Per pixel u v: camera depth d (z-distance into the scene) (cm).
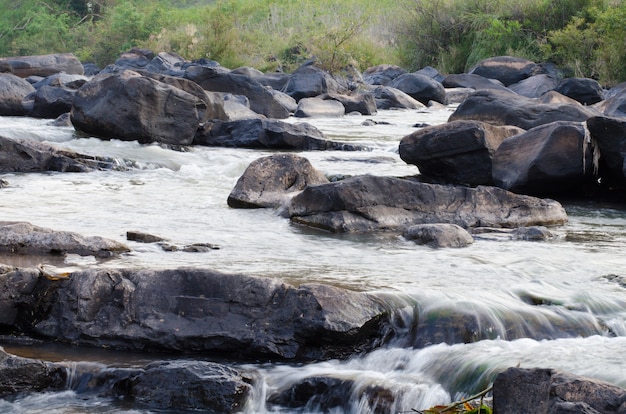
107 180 1450
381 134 2255
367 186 1107
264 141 1944
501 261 912
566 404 475
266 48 4338
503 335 689
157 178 1497
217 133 2003
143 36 5575
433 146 1400
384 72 4072
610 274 850
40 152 1539
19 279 717
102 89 1916
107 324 689
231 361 664
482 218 1124
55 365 633
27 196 1254
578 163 1308
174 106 1914
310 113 2848
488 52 4259
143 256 880
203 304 686
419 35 4531
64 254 873
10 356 627
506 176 1348
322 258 907
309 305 673
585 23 4044
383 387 598
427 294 732
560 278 836
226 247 948
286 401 611
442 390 603
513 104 1842
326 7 4831
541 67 3850
